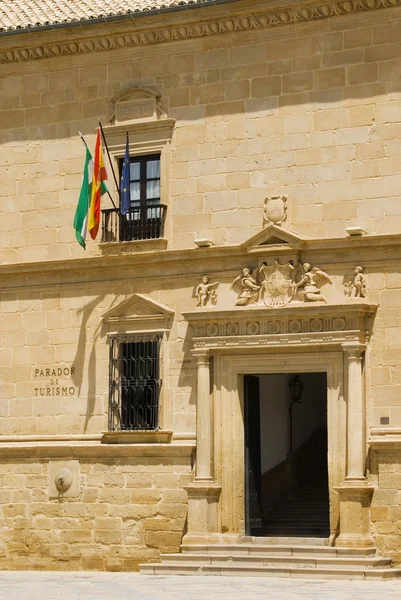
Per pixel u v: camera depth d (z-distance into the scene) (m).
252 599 23.66
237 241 32.00
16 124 34.81
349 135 31.02
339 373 30.48
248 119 32.19
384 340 30.14
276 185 31.70
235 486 31.44
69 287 33.81
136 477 32.34
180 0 32.50
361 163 30.84
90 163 33.59
